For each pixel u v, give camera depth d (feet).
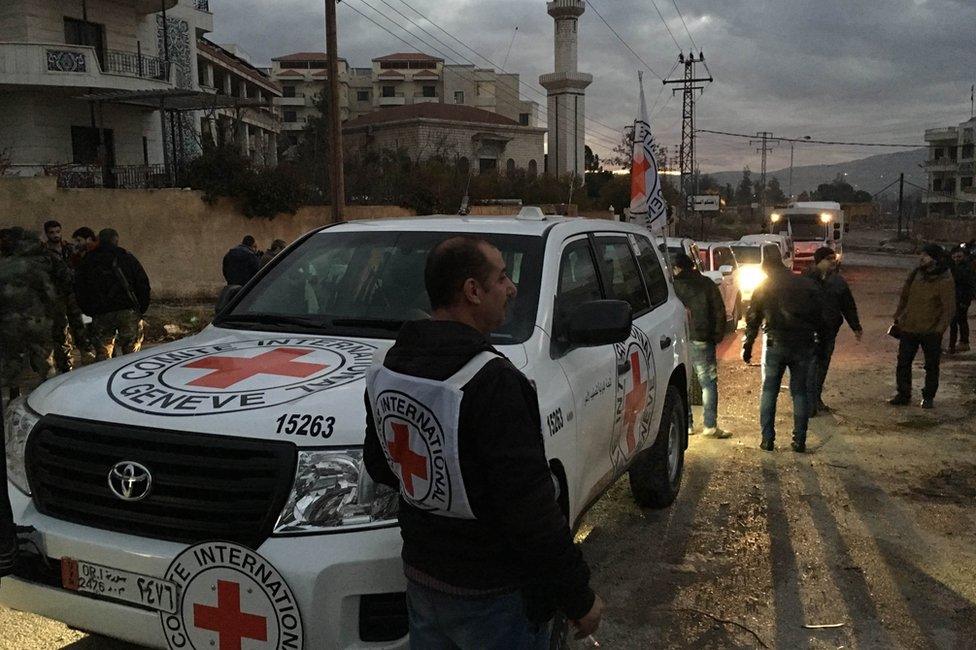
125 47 92.68
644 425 15.64
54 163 82.28
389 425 6.59
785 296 22.39
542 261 12.49
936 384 28.66
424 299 12.33
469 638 6.59
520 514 6.13
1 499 9.04
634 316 15.87
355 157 108.27
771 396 23.04
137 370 10.41
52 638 11.92
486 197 119.44
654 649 12.19
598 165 268.41
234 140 112.78
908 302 28.71
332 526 8.35
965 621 13.14
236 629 8.35
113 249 26.73
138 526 8.86
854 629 12.84
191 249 70.49
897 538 16.58
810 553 15.80
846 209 358.64
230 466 8.49
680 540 16.43
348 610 8.30
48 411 9.64
